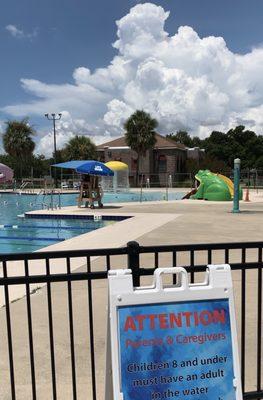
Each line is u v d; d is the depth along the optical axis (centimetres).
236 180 1605
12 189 4372
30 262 712
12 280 261
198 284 241
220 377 233
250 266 293
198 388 229
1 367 343
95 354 366
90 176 1919
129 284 226
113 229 1120
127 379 221
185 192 3825
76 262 707
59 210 1822
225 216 1442
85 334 407
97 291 549
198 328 232
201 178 2516
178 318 230
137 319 225
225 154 8231
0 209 2427
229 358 235
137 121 5006
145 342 225
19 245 1241
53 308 480
